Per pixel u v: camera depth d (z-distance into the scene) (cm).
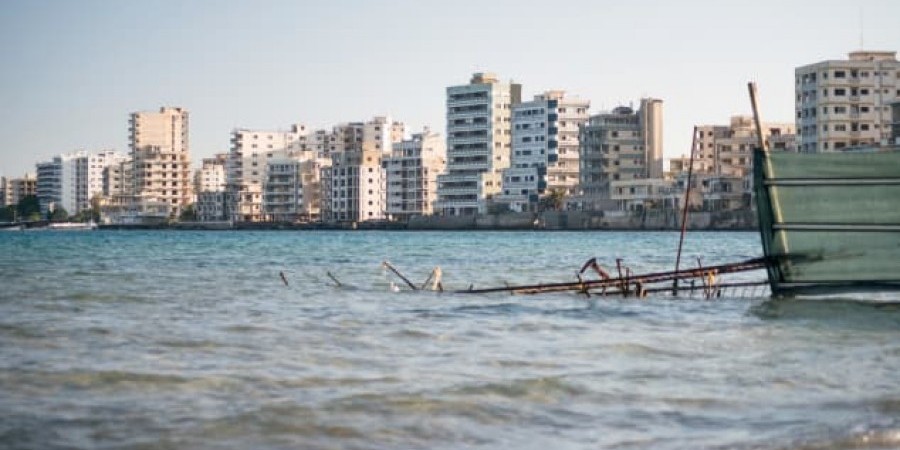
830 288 7581
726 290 9938
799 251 7531
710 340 6191
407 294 9888
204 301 9244
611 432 3634
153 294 10081
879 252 7406
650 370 4981
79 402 4128
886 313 7544
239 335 6462
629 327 6969
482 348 5866
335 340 6219
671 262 17712
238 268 16025
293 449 3428
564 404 4131
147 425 3722
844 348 5797
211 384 4550
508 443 3494
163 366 5072
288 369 5000
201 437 3569
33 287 11125
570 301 8850
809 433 3497
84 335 6400
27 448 3394
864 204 7369
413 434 3631
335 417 3878
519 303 8750
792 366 5106
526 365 5175
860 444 3316
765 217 7544
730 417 3859
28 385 4497
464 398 4234
